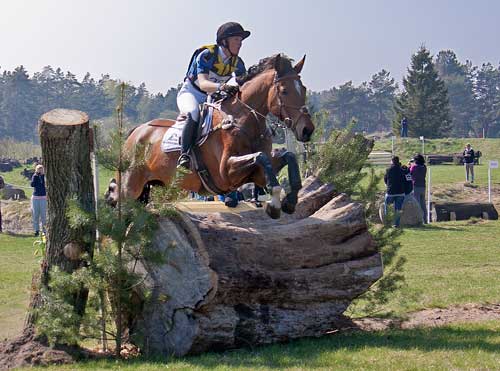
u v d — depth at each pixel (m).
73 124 7.24
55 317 6.87
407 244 17.33
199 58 8.91
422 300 10.23
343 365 6.42
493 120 142.12
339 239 7.84
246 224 7.75
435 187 32.09
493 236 18.89
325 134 9.86
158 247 7.25
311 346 7.34
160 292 7.21
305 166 9.71
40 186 20.66
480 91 152.88
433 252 15.86
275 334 7.41
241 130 8.28
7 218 24.41
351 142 9.54
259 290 7.18
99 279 6.93
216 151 8.50
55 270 6.90
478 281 11.88
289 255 7.43
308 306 7.62
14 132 117.38
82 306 7.36
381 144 55.81
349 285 7.75
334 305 7.80
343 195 8.32
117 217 7.00
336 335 8.00
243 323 7.18
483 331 8.11
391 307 9.80
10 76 119.56
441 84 84.69
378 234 8.96
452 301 10.20
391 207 9.24
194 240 6.95
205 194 9.11
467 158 33.72
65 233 7.32
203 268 6.87
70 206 6.93
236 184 8.32
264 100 8.33
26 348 7.09
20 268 14.20
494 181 34.19
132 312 7.52
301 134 8.06
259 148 8.43
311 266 7.55
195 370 6.28
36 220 20.81
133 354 7.41
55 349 7.11
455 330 8.20
